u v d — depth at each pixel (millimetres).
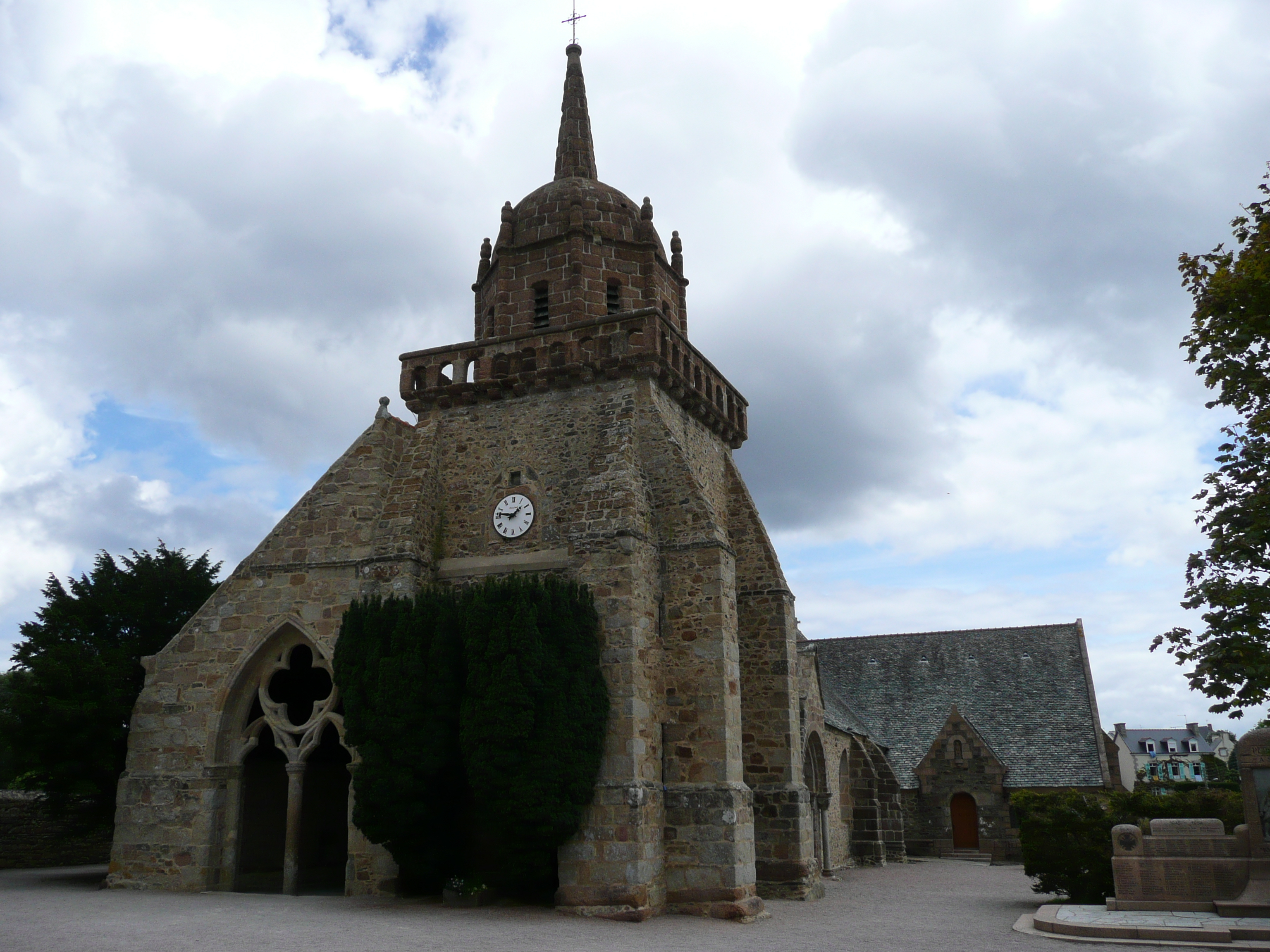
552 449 23531
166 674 23734
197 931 15414
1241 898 18281
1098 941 15984
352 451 24672
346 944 14297
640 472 22219
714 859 19656
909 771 47625
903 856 41438
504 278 26828
